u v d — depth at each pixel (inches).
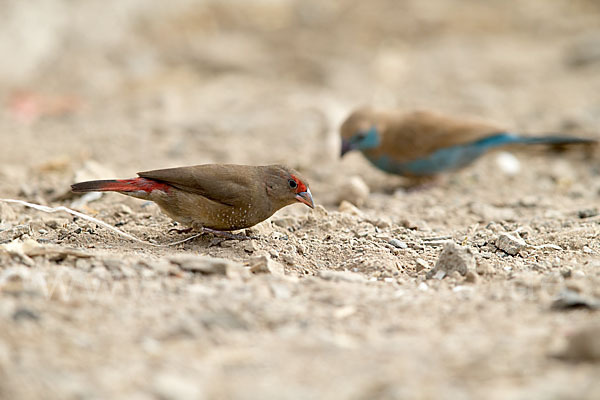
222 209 379.6
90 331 265.0
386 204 525.0
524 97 848.3
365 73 964.0
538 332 265.9
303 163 626.5
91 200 476.7
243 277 330.0
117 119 754.2
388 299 312.0
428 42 1115.3
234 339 265.9
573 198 550.9
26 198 490.9
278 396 221.9
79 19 978.1
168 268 330.0
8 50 855.1
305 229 423.8
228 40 1073.5
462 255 348.2
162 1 1115.3
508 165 634.2
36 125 733.9
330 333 272.5
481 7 1254.3
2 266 323.6
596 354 235.9
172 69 960.3
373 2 1262.3
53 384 223.9
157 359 245.4
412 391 221.0
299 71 967.6
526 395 215.3
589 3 1263.5
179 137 688.4
